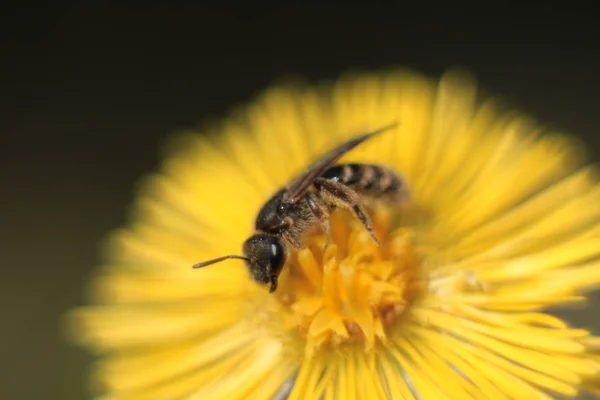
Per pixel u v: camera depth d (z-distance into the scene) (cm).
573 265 7
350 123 8
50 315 10
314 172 8
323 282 8
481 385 7
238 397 8
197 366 8
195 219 8
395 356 8
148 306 8
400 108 8
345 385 7
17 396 10
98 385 8
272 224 8
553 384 7
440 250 8
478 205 8
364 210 8
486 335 7
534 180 8
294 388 8
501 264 8
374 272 8
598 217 8
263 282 8
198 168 9
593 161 10
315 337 8
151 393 8
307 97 9
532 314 7
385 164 8
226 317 8
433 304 8
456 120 8
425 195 8
